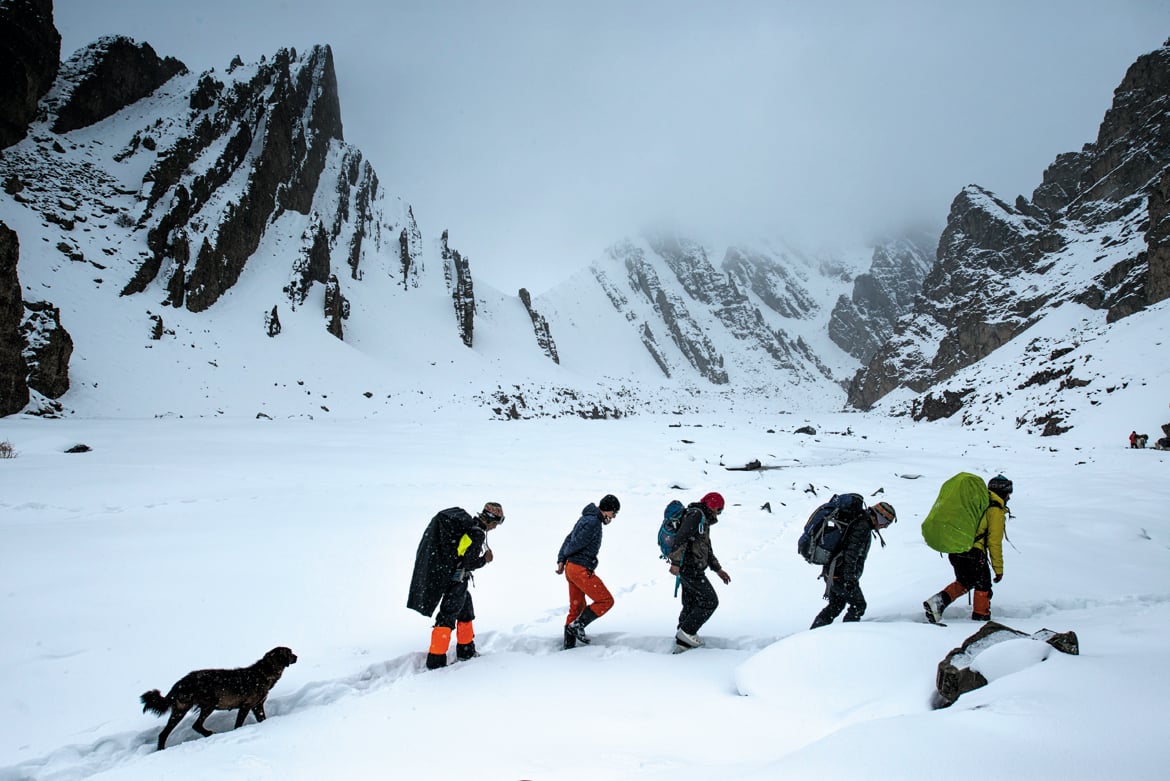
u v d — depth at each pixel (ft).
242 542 28.99
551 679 16.30
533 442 83.51
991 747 8.71
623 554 30.99
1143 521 38.73
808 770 8.99
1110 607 21.83
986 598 19.66
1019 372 166.61
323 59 275.39
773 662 14.97
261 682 14.02
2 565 23.89
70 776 12.07
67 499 37.17
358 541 30.19
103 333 124.77
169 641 18.19
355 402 146.51
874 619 20.54
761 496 52.85
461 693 15.37
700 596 18.90
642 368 408.05
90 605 20.39
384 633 19.88
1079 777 7.72
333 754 12.17
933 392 195.21
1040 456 90.84
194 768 11.59
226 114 196.24
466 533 17.74
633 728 13.21
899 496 54.03
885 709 12.42
